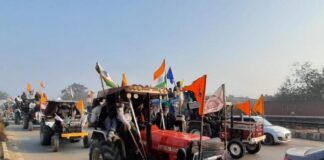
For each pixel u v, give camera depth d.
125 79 8.94
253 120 15.88
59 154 11.91
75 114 14.27
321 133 18.09
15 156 11.10
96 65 8.61
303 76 32.66
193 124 14.12
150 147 7.50
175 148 7.10
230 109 13.41
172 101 13.98
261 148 14.73
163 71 11.02
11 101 29.86
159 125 8.71
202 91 7.20
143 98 8.26
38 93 20.67
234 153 12.10
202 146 6.97
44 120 13.92
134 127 7.74
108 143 7.84
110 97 8.03
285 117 23.22
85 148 13.24
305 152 6.57
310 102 24.69
